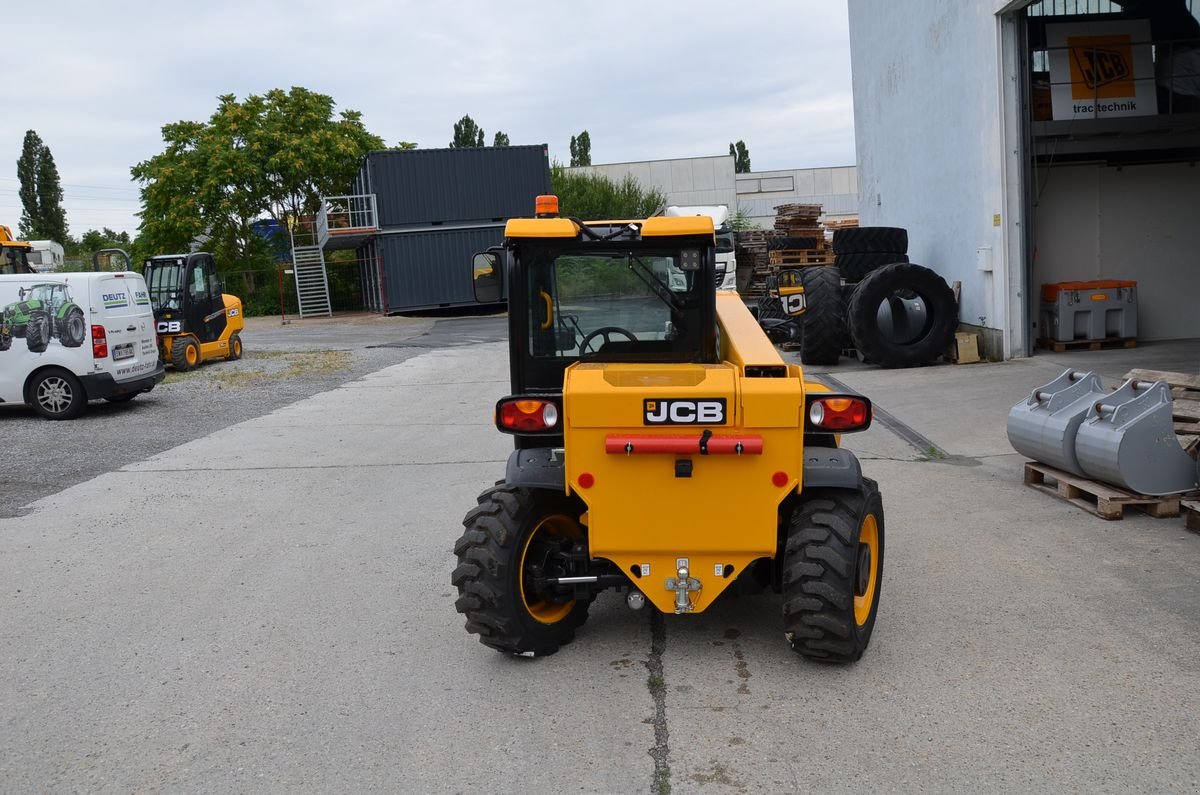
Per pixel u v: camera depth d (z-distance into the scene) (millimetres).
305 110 44000
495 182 35000
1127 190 15492
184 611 5578
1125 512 6836
